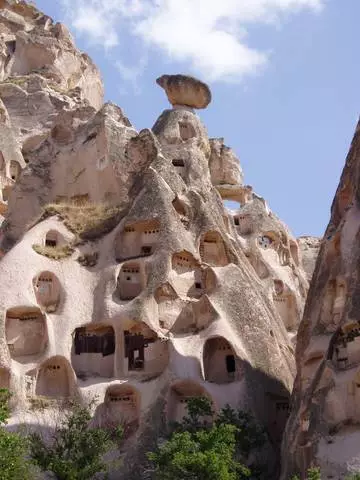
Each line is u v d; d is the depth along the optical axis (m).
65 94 60.03
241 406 34.81
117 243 40.03
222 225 42.84
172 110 49.81
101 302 38.12
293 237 55.53
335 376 31.09
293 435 32.03
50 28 66.75
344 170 37.12
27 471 27.97
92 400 34.47
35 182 43.62
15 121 57.28
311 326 34.62
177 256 39.41
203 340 36.53
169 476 29.14
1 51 61.19
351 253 33.81
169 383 35.03
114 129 43.91
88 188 43.50
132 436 34.81
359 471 28.66
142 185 41.47
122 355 37.00
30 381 35.81
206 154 49.66
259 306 38.53
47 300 38.31
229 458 29.81
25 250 38.78
